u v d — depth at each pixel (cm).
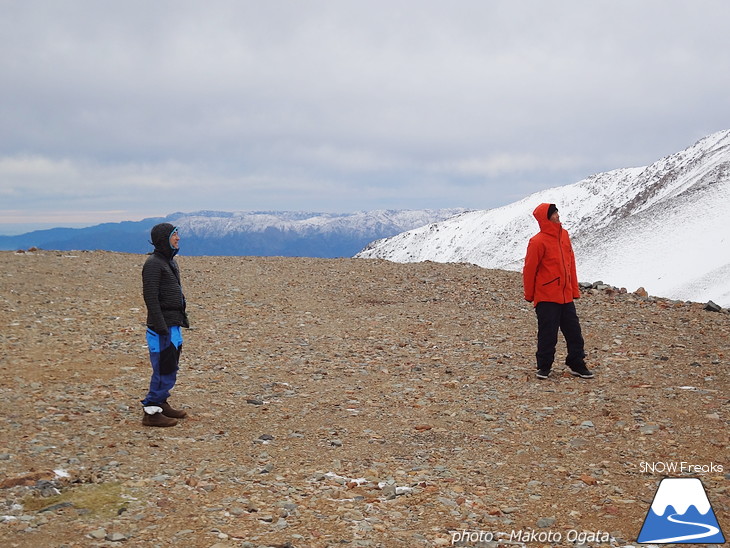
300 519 466
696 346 1082
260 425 721
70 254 2056
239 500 498
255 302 1555
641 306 1456
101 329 1201
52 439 634
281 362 1034
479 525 462
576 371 934
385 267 2095
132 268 1884
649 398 797
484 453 629
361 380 930
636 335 1177
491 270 2034
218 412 766
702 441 638
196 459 599
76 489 511
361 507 492
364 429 710
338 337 1223
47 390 812
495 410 780
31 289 1502
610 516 477
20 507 471
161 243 706
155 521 451
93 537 420
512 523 466
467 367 1002
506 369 987
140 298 1512
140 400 801
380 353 1098
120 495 499
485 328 1294
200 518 459
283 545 416
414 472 575
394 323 1346
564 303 924
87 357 1002
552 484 545
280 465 591
